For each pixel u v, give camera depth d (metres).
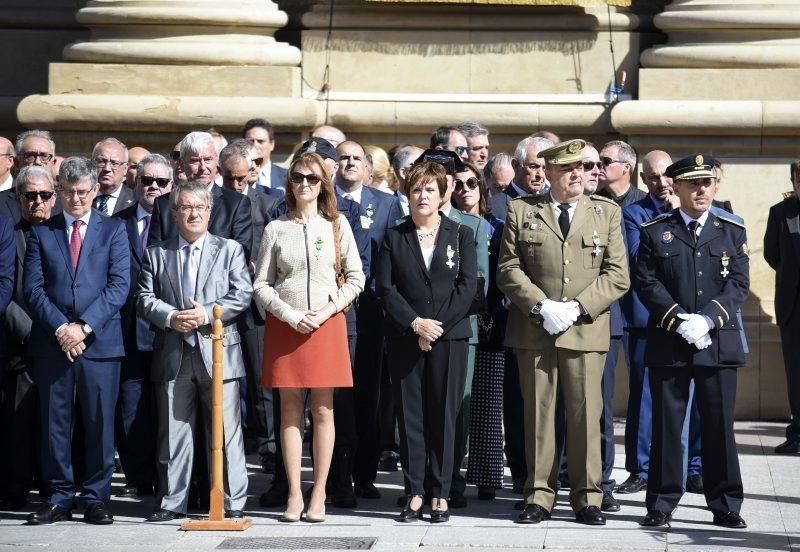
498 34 38.47
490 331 27.83
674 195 29.47
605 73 38.22
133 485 28.41
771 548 23.67
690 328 24.98
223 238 26.56
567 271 25.75
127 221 28.78
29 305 26.09
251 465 32.06
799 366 32.22
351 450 27.38
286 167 38.50
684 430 26.69
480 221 27.34
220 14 38.22
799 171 31.83
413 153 30.91
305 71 39.00
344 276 26.39
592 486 25.75
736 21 36.62
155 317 25.81
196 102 38.09
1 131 40.47
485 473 27.97
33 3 40.84
